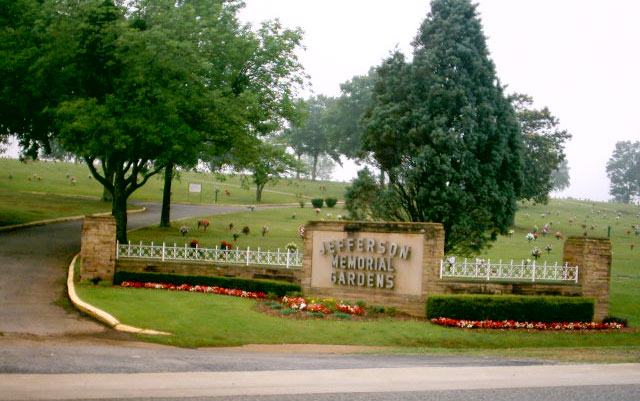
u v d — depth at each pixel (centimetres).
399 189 3055
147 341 1395
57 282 2083
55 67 2416
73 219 3900
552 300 1992
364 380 977
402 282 2056
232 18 2761
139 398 811
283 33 2828
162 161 2517
